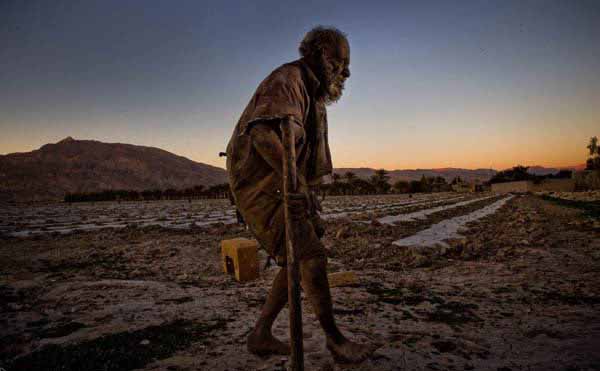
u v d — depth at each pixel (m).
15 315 3.06
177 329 2.65
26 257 6.75
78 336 2.52
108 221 17.34
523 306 3.17
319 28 1.73
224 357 2.11
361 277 4.58
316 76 1.68
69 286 4.13
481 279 4.36
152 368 1.99
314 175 1.75
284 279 1.72
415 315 2.95
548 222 12.42
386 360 2.02
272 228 1.54
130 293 3.81
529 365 1.94
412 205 31.08
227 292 3.85
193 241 8.56
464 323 2.72
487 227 11.80
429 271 5.00
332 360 2.01
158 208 35.72
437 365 1.95
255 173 1.55
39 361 2.10
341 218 15.68
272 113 1.32
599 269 4.68
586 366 1.88
